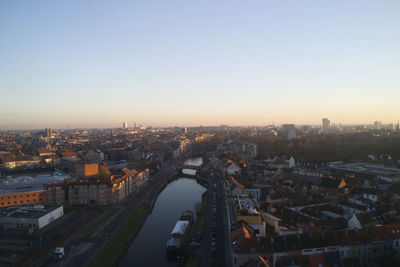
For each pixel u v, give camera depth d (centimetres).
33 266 11838
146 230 17262
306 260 9138
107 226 16400
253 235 12238
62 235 15012
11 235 14950
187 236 14912
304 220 14175
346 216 15138
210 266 11488
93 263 12188
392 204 16650
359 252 10656
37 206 17888
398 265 9938
